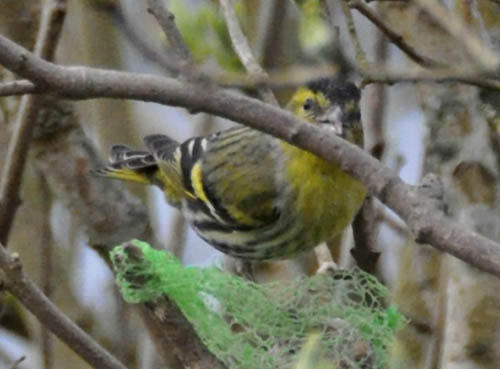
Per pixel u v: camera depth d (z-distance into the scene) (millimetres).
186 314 8414
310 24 8953
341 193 12055
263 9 12391
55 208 13281
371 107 11438
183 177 13062
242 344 8617
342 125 11531
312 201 12141
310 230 12367
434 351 10539
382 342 9023
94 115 13695
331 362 8297
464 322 10102
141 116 14656
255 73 7652
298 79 7676
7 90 7074
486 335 10008
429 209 6680
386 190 6852
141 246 8125
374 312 9172
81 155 11375
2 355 12875
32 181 12562
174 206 13430
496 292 10023
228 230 12836
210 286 8477
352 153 7027
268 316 8695
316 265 13281
